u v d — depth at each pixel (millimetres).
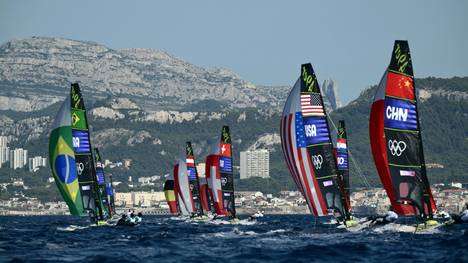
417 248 180500
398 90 188125
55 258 181375
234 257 176875
